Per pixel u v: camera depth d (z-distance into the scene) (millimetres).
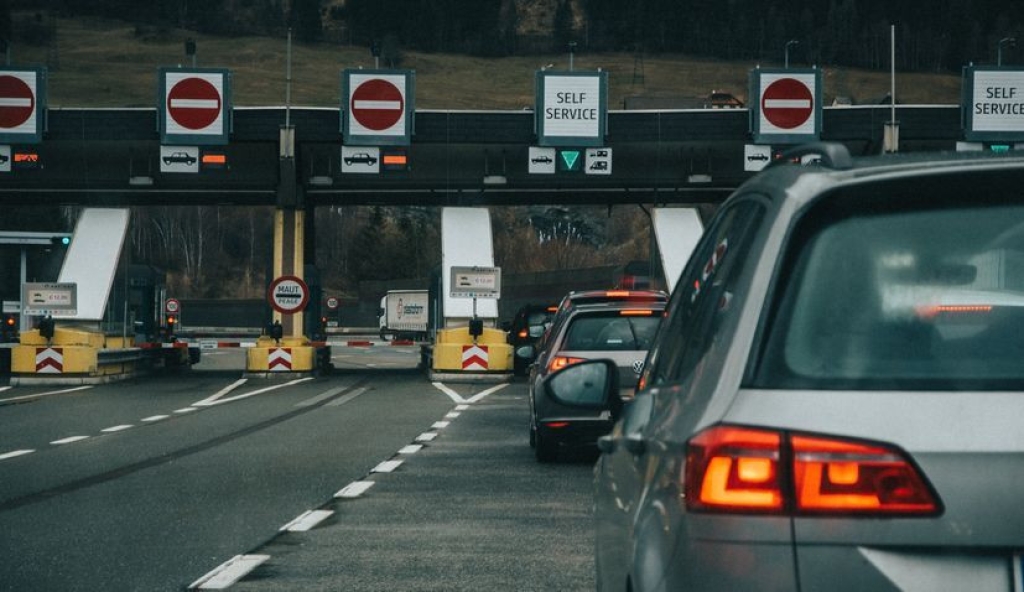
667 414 4605
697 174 53031
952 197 4301
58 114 51531
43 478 17516
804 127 52062
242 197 57594
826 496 3834
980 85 52562
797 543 3840
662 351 5719
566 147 52250
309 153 52844
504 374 46406
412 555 11609
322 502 15109
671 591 4074
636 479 4898
